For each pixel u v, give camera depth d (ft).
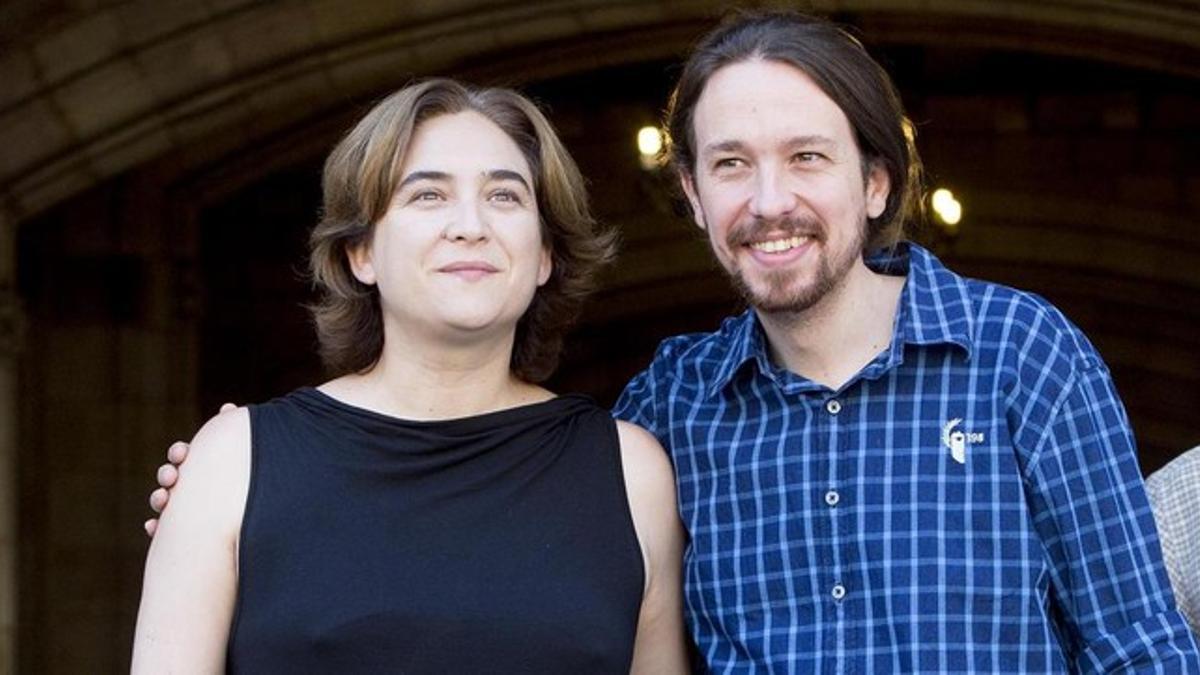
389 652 10.98
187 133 35.06
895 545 11.29
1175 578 11.98
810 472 11.51
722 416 11.84
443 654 10.99
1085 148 52.39
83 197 44.50
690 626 11.84
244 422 11.56
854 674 11.26
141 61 33.94
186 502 11.39
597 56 40.32
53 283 44.42
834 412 11.53
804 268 11.41
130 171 44.55
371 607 11.00
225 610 11.31
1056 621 11.49
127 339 44.60
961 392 11.39
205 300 49.88
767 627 11.51
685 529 11.92
